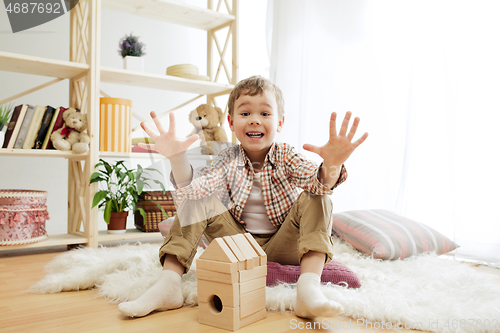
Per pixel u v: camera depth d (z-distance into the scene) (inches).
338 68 75.8
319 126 78.2
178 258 34.8
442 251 54.5
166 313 32.5
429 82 63.2
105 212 69.9
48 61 62.9
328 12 77.5
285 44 84.8
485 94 57.5
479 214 57.1
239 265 28.8
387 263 47.3
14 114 65.2
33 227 62.2
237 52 85.7
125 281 38.3
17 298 37.0
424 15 63.3
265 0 94.0
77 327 29.0
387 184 68.6
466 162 58.2
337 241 56.5
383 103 70.0
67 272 43.5
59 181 91.0
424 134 63.6
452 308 31.1
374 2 71.5
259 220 41.1
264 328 29.0
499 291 36.1
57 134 65.9
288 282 38.1
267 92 38.7
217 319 29.0
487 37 57.6
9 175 86.7
